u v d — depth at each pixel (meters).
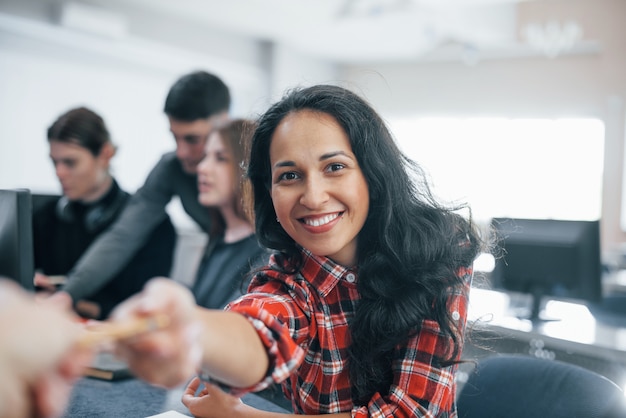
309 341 1.06
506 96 7.19
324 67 7.72
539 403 1.29
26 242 1.15
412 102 7.67
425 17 5.83
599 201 6.78
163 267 2.40
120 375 1.41
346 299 1.08
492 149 7.38
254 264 1.69
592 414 1.21
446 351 1.05
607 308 3.31
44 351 0.42
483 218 7.38
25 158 4.99
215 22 6.26
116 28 5.36
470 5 6.05
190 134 2.21
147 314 0.50
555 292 2.87
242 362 0.75
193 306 0.56
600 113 6.73
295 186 1.00
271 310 0.98
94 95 5.47
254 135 1.07
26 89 4.98
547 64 6.96
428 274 1.06
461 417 1.40
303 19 6.09
